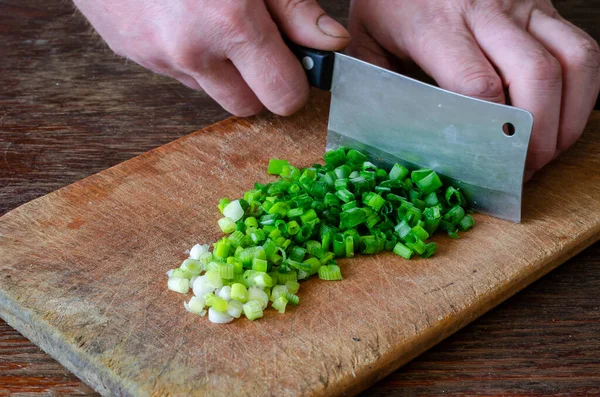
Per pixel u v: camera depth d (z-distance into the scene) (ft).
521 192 1.74
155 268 1.67
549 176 1.86
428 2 1.94
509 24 1.86
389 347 1.55
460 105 1.75
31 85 2.16
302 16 1.85
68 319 1.58
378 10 2.03
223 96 1.95
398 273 1.67
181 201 1.80
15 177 1.90
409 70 2.13
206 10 1.82
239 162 1.89
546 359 1.58
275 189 1.78
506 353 1.59
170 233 1.74
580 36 1.86
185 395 1.49
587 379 1.55
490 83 1.78
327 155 1.85
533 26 1.90
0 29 2.35
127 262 1.68
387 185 1.78
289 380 1.51
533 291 1.69
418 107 1.79
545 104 1.78
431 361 1.58
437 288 1.64
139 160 1.89
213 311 1.59
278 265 1.68
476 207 1.80
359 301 1.62
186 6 1.82
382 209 1.75
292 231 1.70
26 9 2.43
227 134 1.96
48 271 1.66
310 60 1.87
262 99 1.90
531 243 1.72
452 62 1.83
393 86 1.80
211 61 1.88
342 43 1.84
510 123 1.71
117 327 1.58
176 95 2.14
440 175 1.81
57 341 1.56
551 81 1.77
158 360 1.53
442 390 1.54
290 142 1.95
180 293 1.63
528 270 1.67
